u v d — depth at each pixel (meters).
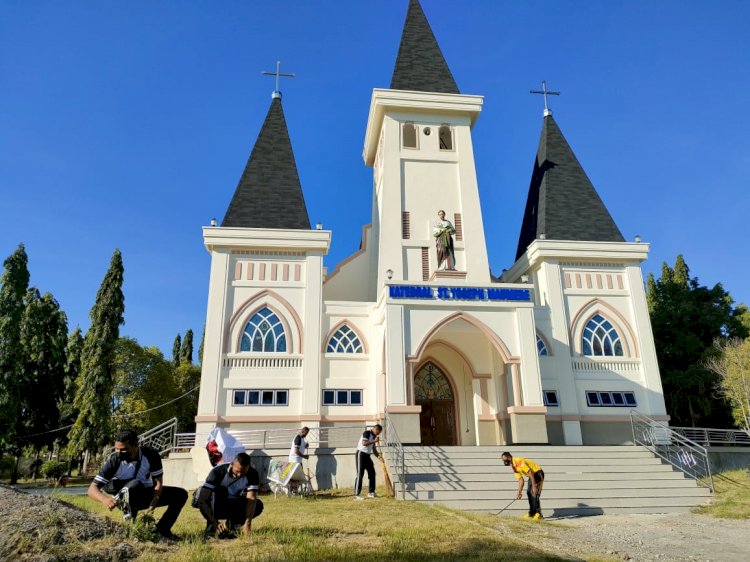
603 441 24.56
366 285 30.53
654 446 21.73
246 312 24.84
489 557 7.33
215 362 23.75
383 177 28.58
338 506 12.97
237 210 26.67
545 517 14.43
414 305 22.39
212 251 25.55
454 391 26.31
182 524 9.08
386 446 18.77
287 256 25.92
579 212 29.06
